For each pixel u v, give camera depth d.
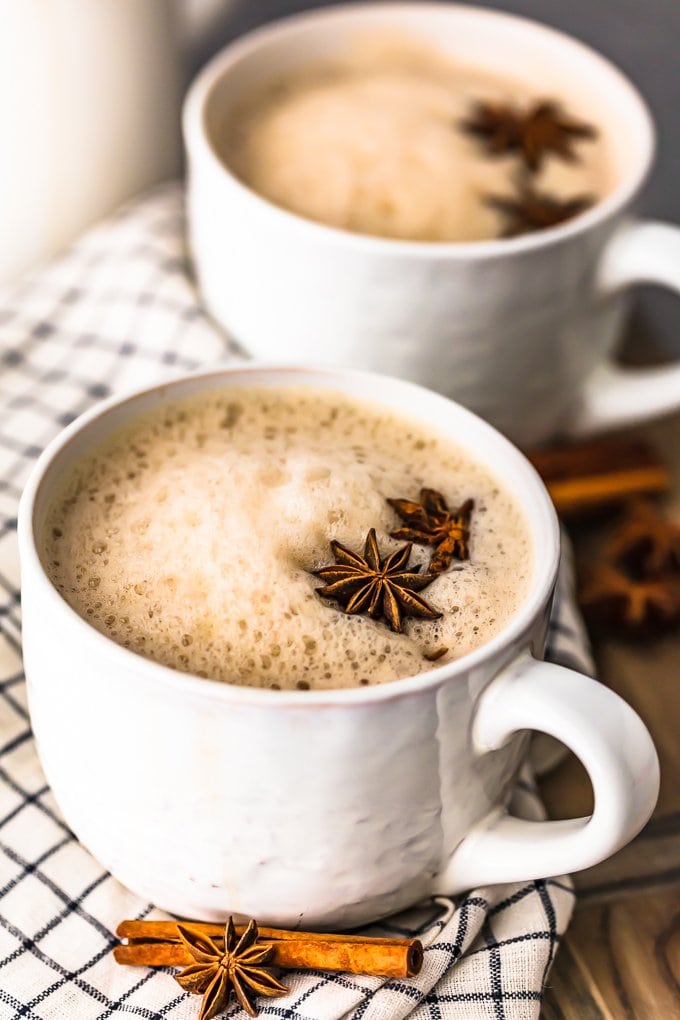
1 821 0.48
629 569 0.57
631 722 0.42
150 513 0.45
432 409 0.48
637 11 0.72
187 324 0.60
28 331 0.61
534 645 0.43
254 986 0.44
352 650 0.43
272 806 0.42
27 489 0.44
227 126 0.61
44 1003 0.44
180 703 0.41
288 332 0.57
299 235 0.54
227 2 0.74
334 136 0.59
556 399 0.59
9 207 0.68
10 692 0.50
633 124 0.62
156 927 0.45
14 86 0.65
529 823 0.45
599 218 0.55
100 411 0.46
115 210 0.74
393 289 0.55
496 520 0.46
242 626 0.43
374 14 0.65
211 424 0.48
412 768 0.42
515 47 0.65
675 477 0.62
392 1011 0.44
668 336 0.70
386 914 0.46
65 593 0.44
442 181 0.58
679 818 0.51
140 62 0.71
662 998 0.47
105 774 0.43
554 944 0.46
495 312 0.55
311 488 0.45
